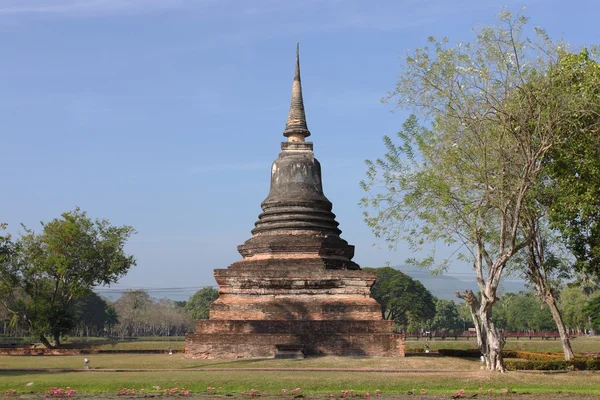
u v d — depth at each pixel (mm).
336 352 35312
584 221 34656
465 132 29078
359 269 42094
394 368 30016
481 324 29500
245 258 41406
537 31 28328
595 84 29125
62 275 57812
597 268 36812
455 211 30234
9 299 62062
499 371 28000
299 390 23484
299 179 42750
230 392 23469
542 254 36781
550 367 30844
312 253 39812
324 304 37562
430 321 142875
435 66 28906
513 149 28828
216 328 36656
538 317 129500
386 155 31266
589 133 29875
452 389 24203
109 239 59719
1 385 24156
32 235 58000
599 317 82688
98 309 122375
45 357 42031
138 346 59625
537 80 28172
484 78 28469
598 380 25891
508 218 31750
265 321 36531
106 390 23641
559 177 32062
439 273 31156
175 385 24219
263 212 42719
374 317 37375
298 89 45469
